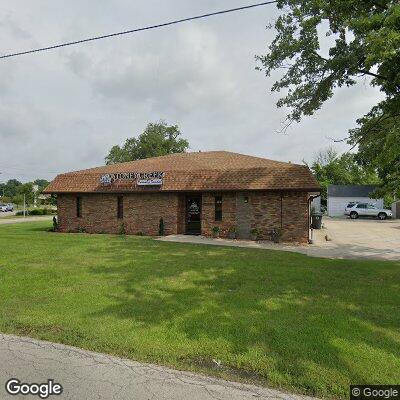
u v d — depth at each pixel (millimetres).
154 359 4164
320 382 3639
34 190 58938
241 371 3906
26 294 6867
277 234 16516
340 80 13102
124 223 20016
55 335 4848
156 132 59719
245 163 20250
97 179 20812
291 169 17219
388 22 8891
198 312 5840
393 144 10766
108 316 5602
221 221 17891
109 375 3783
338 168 51781
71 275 8609
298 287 7582
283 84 14617
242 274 8875
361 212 39000
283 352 4312
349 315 5723
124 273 8898
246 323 5312
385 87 12164
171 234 18984
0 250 12766
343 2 11422
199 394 3418
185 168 19688
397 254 12805
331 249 14148
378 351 4359
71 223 21375
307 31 13344
